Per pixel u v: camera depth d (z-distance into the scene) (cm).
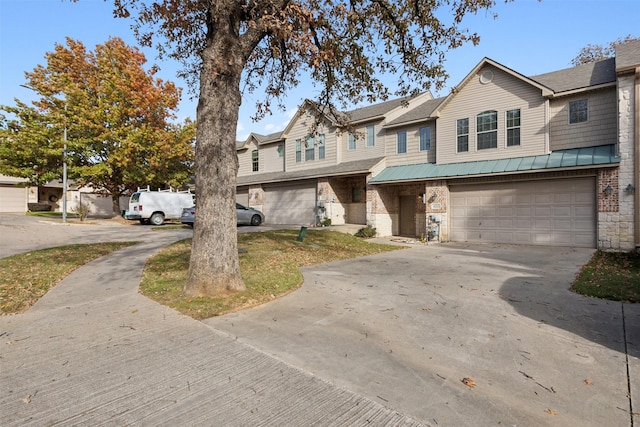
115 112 2138
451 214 1573
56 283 705
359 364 370
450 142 1614
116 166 2228
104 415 275
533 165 1305
